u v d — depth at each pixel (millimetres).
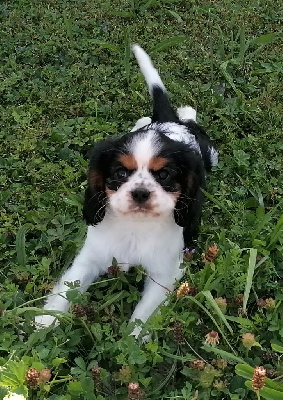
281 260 577
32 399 421
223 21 1012
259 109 804
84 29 967
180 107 770
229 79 839
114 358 458
